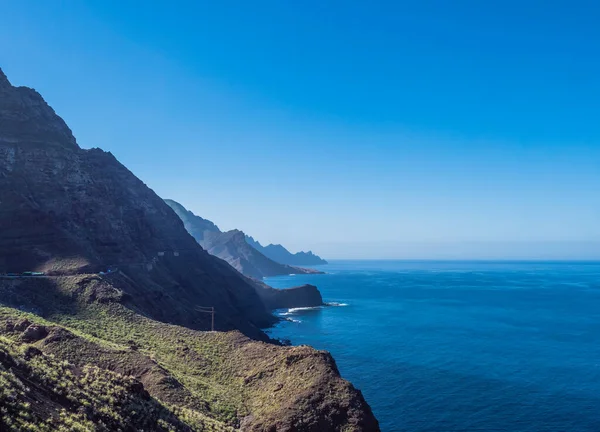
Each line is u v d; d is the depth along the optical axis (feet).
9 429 69.41
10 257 292.40
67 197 366.84
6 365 91.20
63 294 259.39
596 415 231.09
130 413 101.81
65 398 92.89
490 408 240.73
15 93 379.14
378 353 360.28
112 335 217.15
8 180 328.90
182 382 164.14
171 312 346.74
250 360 196.03
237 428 145.69
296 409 151.94
